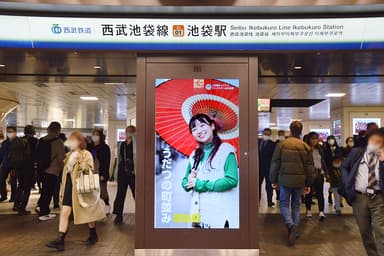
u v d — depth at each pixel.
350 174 4.97
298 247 6.23
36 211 8.70
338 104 18.12
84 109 19.22
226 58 5.46
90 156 6.13
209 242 5.38
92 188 5.96
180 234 5.38
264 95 14.52
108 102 16.25
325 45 5.39
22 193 9.01
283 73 8.25
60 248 5.94
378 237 4.73
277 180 6.62
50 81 9.36
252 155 5.43
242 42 5.38
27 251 5.96
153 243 5.37
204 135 5.45
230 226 5.39
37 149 8.24
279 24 5.36
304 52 5.39
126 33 5.37
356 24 5.35
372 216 4.84
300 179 6.42
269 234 7.11
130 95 14.10
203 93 5.46
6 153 10.62
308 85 12.13
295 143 6.51
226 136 5.45
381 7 5.22
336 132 20.19
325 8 5.26
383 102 17.28
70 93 13.62
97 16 5.41
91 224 6.40
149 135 5.43
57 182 8.96
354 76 8.60
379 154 4.77
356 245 6.34
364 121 18.94
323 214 8.32
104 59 6.61
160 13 5.39
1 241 6.55
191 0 5.16
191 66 5.46
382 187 4.71
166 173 5.42
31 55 6.07
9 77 8.75
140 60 5.46
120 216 8.02
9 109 16.19
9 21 5.35
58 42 5.42
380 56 6.36
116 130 26.61
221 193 5.41
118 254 5.79
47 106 17.86
